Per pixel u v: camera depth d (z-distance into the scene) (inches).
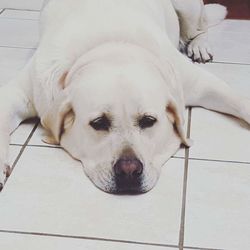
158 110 28.4
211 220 25.8
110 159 27.3
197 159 30.5
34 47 46.0
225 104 34.5
